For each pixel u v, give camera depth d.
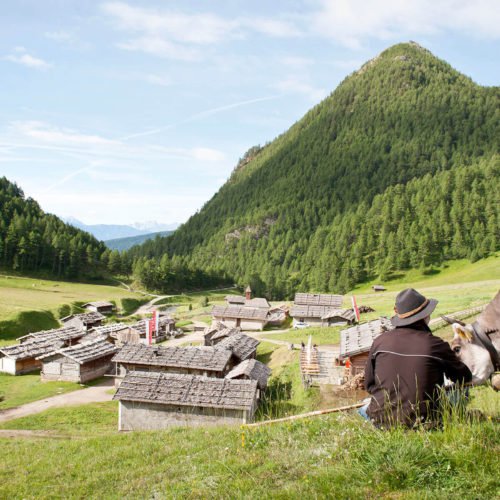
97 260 199.62
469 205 191.00
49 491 9.70
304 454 7.07
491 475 5.15
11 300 110.25
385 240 192.38
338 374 39.66
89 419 40.09
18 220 191.25
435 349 5.91
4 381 58.72
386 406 6.20
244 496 5.91
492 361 6.11
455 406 6.32
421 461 5.55
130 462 10.78
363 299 117.00
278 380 44.06
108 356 62.22
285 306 115.62
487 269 149.88
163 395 33.41
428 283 153.50
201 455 9.30
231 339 56.34
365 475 5.62
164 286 184.88
